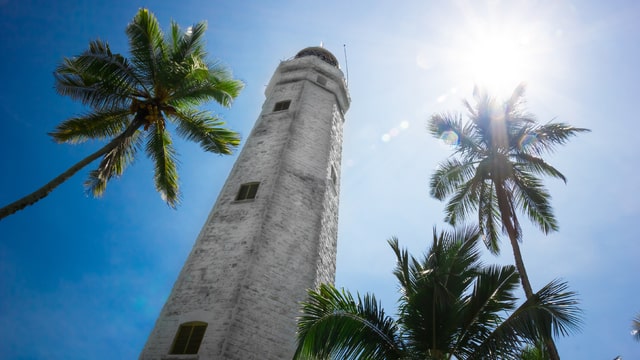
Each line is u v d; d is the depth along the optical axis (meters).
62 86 15.56
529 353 13.71
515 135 17.47
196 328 14.38
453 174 18.25
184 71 16.44
